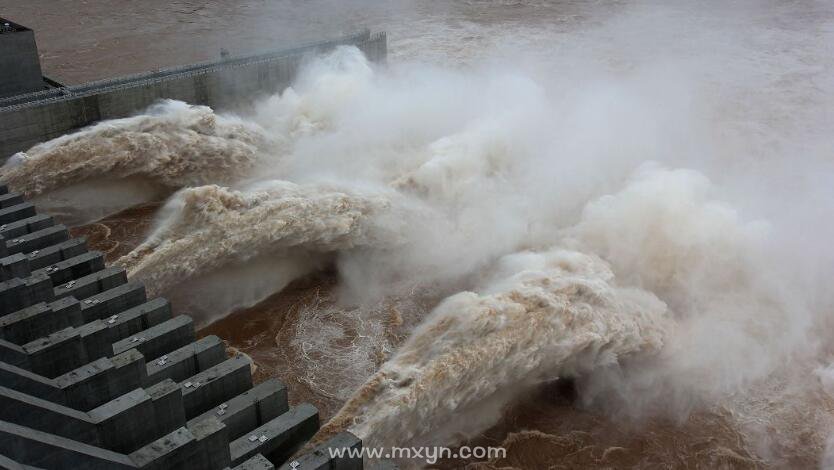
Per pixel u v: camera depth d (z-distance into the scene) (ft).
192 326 67.00
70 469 43.91
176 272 79.30
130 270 78.07
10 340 60.64
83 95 106.52
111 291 70.13
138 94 112.78
